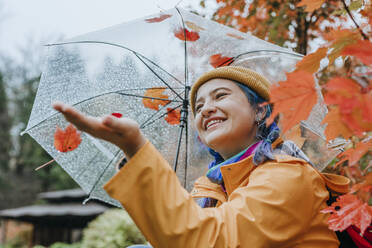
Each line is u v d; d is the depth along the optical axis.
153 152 0.81
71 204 12.84
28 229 18.95
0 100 23.86
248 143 1.34
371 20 0.89
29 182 22.38
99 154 1.73
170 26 1.65
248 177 1.17
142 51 1.65
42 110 1.62
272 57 1.62
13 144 23.59
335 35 0.81
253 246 0.84
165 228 0.78
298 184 0.99
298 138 1.61
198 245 0.79
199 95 1.43
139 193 0.79
